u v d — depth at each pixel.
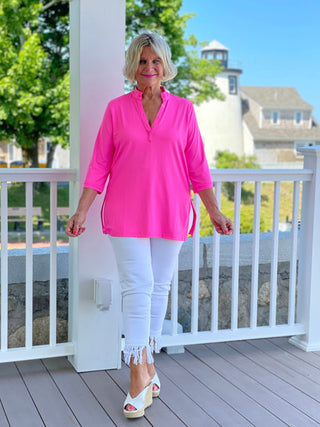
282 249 3.48
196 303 2.87
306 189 3.02
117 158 2.23
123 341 2.94
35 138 18.31
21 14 16.34
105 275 2.65
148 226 2.21
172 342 2.84
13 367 2.73
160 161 2.20
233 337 2.95
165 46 2.18
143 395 2.25
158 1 17.73
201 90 20.92
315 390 2.52
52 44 17.56
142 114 2.19
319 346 3.04
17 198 19.75
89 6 2.51
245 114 37.34
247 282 3.39
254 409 2.33
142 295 2.23
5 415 2.26
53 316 2.67
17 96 16.09
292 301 3.04
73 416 2.26
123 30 2.57
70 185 2.73
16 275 2.92
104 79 2.57
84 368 2.68
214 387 2.53
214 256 2.88
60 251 3.04
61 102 16.48
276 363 2.83
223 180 2.80
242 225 15.76
